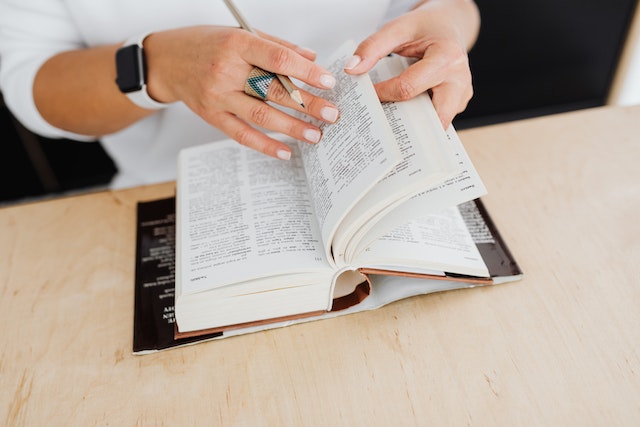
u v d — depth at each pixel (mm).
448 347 565
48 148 1662
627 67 1348
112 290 648
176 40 660
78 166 1736
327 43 949
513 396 521
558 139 792
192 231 599
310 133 571
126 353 583
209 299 546
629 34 1290
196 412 531
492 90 1756
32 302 640
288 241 570
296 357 568
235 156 683
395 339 577
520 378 534
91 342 597
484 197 718
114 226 725
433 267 580
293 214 598
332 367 557
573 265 631
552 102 1799
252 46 562
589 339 560
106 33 871
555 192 716
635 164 742
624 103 1411
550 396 518
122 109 779
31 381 564
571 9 1562
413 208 529
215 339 587
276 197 618
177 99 694
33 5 821
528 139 797
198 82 609
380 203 498
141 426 524
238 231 587
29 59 832
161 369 566
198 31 654
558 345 558
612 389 518
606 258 634
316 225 588
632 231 660
